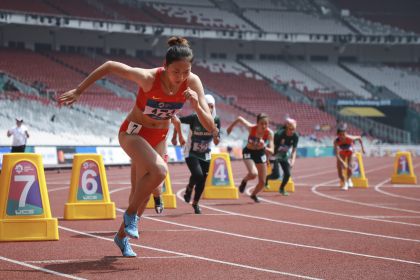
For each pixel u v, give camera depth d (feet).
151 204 43.01
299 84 198.08
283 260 23.40
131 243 27.22
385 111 198.39
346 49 220.84
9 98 123.85
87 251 24.93
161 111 21.70
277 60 211.41
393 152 184.55
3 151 81.66
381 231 31.89
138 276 20.16
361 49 222.28
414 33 220.43
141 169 23.15
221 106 170.81
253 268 21.76
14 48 161.17
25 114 119.44
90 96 142.51
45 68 152.87
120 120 135.23
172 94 21.22
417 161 151.64
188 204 46.57
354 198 53.01
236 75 193.98
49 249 25.36
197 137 39.24
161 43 189.78
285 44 211.41
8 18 145.38
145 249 25.63
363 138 185.37
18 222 27.53
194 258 23.66
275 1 221.46
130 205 22.30
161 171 21.43
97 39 179.42
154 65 180.14
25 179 27.76
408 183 74.13
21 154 27.89
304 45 214.90
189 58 20.26
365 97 199.82
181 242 27.68
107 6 181.98
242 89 185.88
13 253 24.36
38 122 118.93
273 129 169.27
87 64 164.45
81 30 170.71
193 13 199.11
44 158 91.30
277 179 60.90
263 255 24.47
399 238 29.37
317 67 212.02
